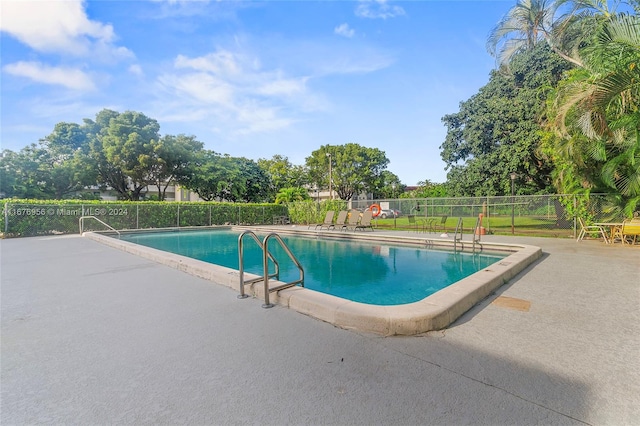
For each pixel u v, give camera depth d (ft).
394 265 24.68
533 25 39.70
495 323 9.73
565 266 19.15
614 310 10.94
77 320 10.46
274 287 12.50
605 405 5.63
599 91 23.17
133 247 26.43
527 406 5.63
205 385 6.47
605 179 28.86
